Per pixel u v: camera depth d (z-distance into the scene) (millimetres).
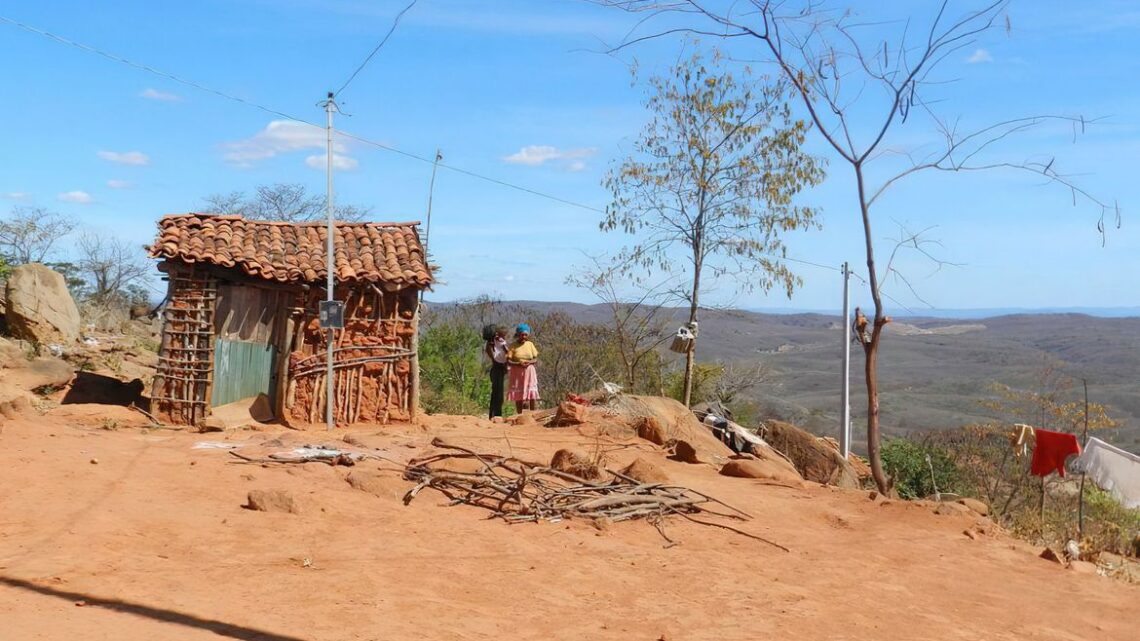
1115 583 11031
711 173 24312
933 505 13352
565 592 8062
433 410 25625
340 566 7938
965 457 25656
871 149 13062
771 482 14188
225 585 7094
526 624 7145
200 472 10570
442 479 11094
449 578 8000
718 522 11469
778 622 7961
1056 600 9938
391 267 18516
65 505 8633
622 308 28688
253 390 17875
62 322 23594
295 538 8594
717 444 17875
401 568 8094
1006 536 12859
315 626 6445
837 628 8039
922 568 10516
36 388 18141
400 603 7184
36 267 23547
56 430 12305
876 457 14016
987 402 32000
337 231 19844
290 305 18016
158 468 10562
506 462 12414
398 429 17484
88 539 7766
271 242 18672
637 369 30500
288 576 7492
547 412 18953
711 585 8789
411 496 10352
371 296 18359
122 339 26781
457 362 30266
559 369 32188
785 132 23734
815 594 8977
